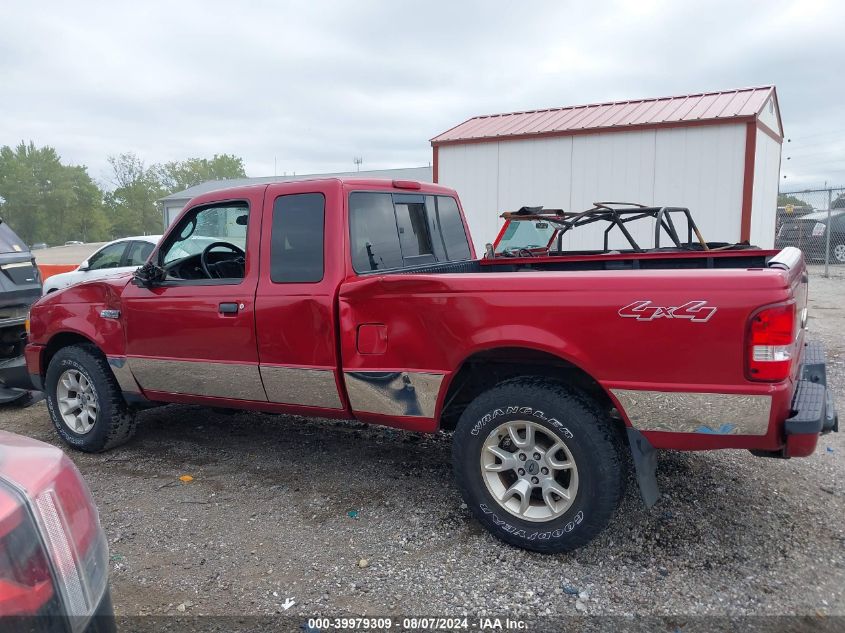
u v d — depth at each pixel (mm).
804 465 4488
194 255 4836
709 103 11602
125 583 3271
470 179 12992
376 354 3754
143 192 89125
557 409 3260
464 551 3496
